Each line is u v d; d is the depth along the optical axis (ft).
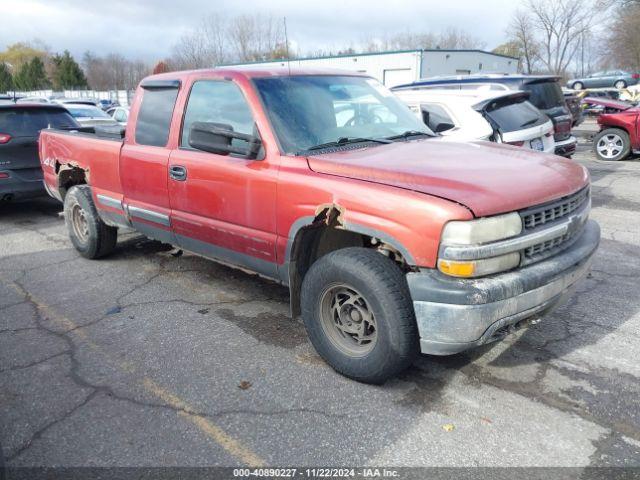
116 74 217.15
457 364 12.00
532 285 9.87
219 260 14.48
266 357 12.52
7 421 10.31
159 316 14.83
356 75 15.65
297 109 13.01
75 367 12.23
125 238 21.99
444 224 9.39
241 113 13.10
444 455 9.15
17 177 25.53
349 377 11.41
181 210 14.57
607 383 11.14
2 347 13.23
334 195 10.80
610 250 19.60
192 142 12.52
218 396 10.98
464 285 9.45
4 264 19.62
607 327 13.56
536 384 11.17
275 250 12.33
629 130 39.75
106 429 10.00
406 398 10.78
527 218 10.09
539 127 24.25
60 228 25.09
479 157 11.96
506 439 9.50
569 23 151.23
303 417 10.24
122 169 16.34
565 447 9.27
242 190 12.60
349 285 10.73
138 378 11.71
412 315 10.21
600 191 29.84
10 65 302.25
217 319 14.60
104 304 15.74
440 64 95.04
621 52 135.13
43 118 26.63
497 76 33.40
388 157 11.74
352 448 9.37
